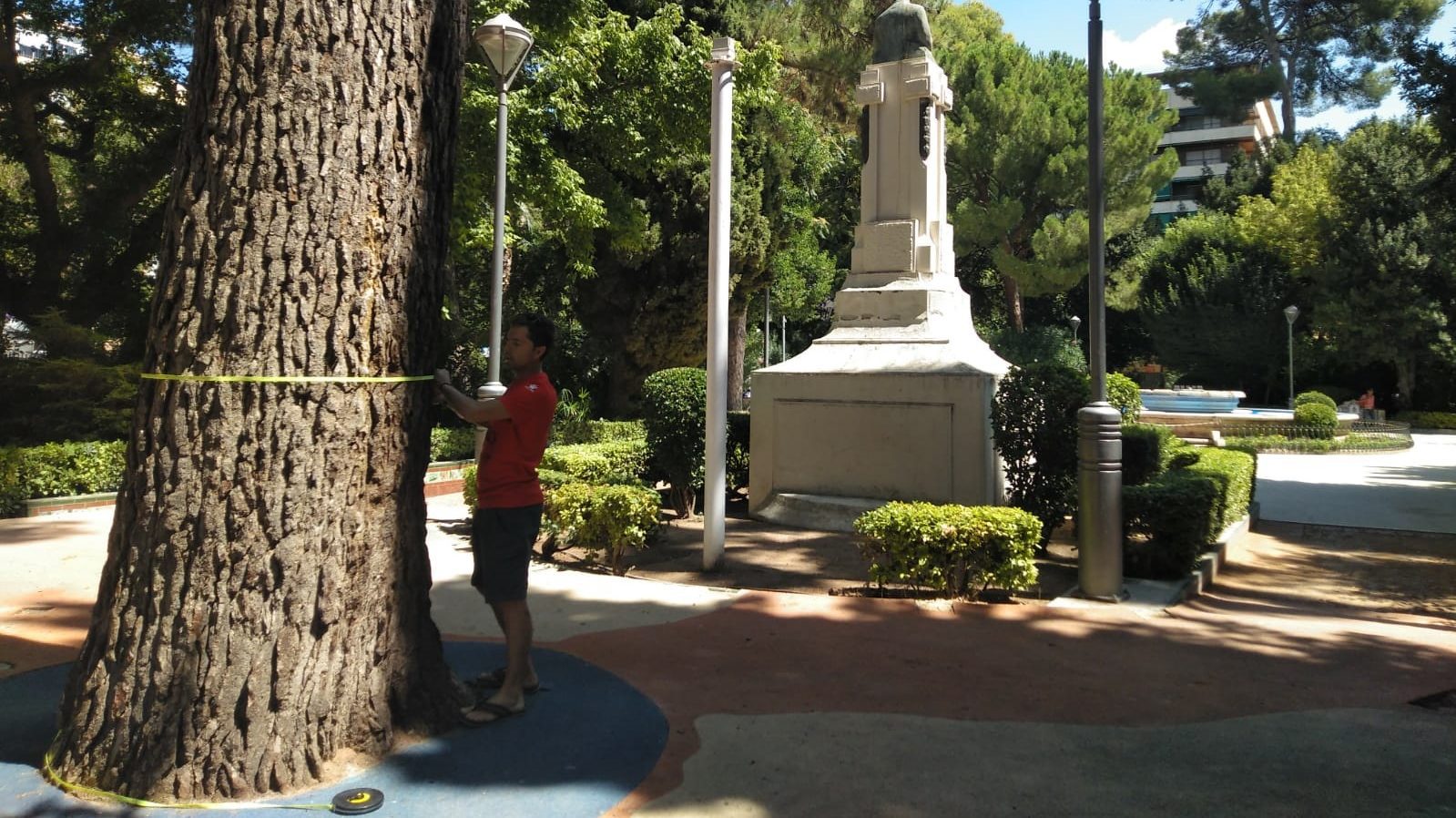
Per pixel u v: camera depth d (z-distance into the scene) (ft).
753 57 44.16
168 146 53.26
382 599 11.70
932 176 32.91
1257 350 114.11
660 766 11.55
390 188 11.53
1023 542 20.72
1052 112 100.48
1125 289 120.26
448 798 10.50
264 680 10.47
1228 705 14.33
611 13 45.37
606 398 65.62
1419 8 131.34
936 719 13.46
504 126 28.84
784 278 88.28
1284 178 112.27
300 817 9.89
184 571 10.39
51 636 17.35
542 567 24.22
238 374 10.48
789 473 31.30
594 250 51.98
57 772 10.56
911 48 32.81
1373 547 33.30
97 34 50.31
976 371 28.43
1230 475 30.81
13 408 43.91
